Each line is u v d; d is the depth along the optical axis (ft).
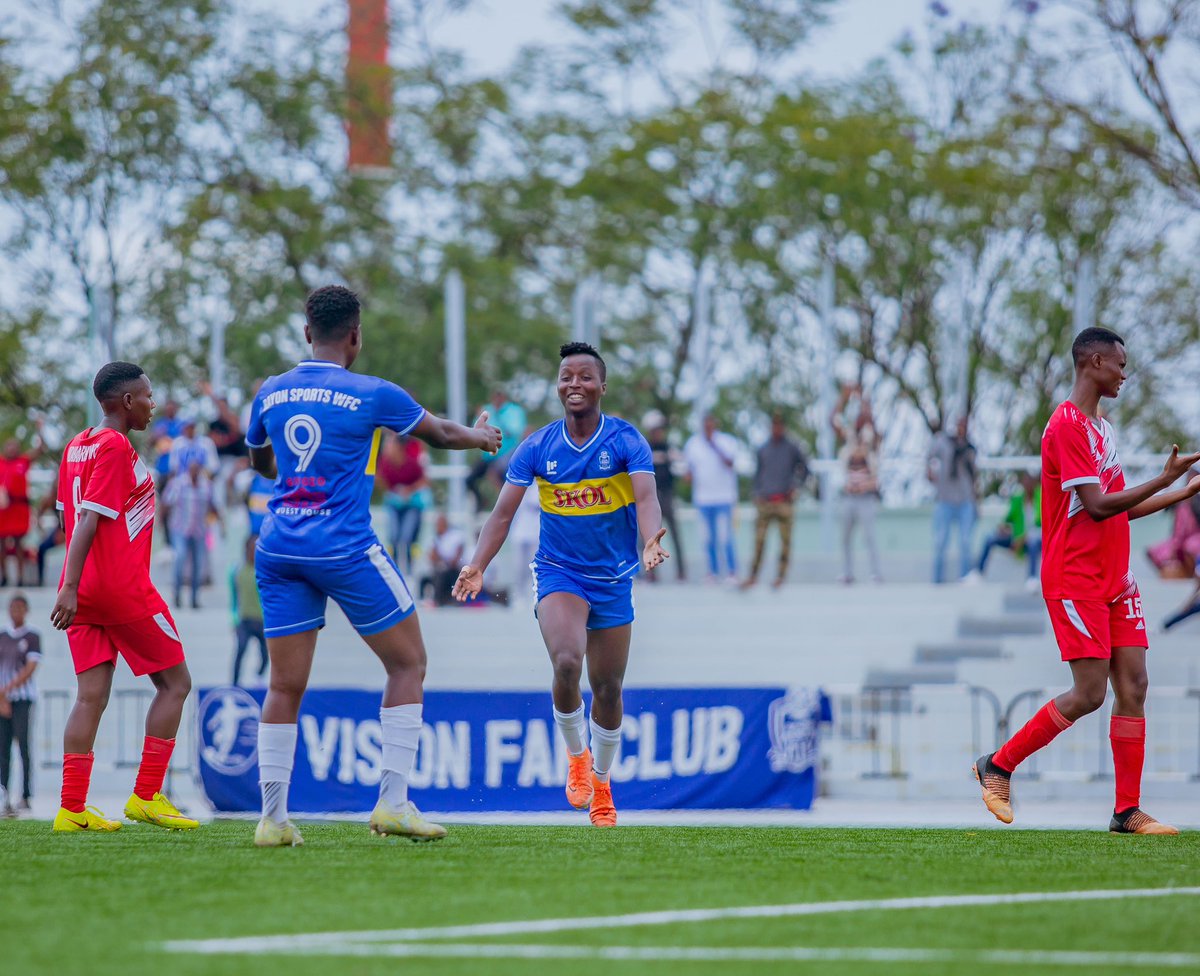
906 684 176.55
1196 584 196.75
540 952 43.73
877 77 336.90
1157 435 339.77
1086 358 78.79
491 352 353.92
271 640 64.44
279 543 62.95
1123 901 53.83
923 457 253.03
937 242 324.60
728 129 330.13
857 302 343.05
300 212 337.52
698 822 114.01
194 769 134.51
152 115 318.86
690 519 251.60
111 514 77.05
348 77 346.74
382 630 64.75
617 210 334.85
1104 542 78.84
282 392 63.52
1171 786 142.72
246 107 338.75
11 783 133.08
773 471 197.77
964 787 145.18
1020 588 210.79
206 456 196.54
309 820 110.93
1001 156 311.68
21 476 209.46
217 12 332.39
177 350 331.57
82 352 328.29
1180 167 284.20
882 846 70.44
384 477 197.57
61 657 191.31
